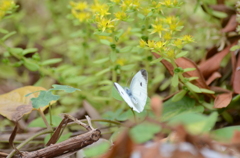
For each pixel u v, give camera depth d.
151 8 0.66
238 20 0.68
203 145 0.54
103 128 0.69
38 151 0.60
